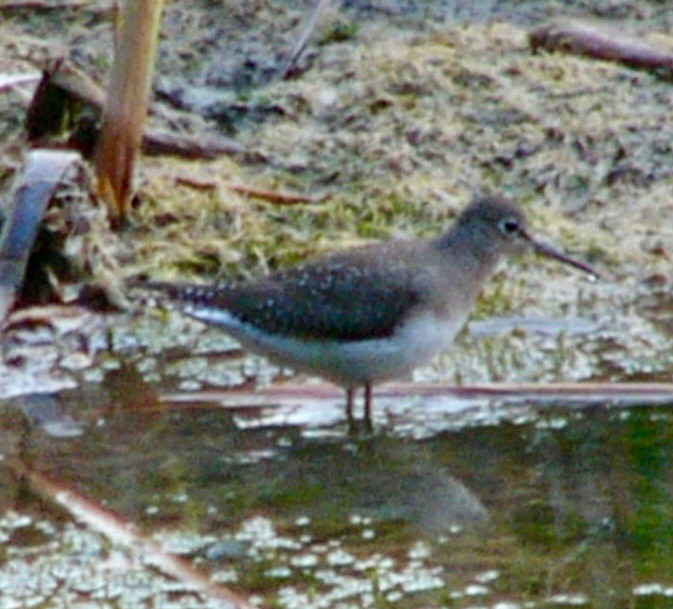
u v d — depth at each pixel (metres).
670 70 16.62
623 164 15.68
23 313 13.64
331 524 11.06
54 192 13.93
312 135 15.98
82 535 10.84
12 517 11.06
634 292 14.41
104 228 14.38
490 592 10.16
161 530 10.95
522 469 11.76
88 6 17.33
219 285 12.76
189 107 16.33
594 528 10.91
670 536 10.80
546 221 15.10
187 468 11.79
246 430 12.37
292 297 12.17
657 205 15.38
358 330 12.05
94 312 13.90
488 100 16.31
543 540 10.80
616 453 11.92
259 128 16.11
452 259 12.54
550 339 13.71
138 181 15.02
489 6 17.81
